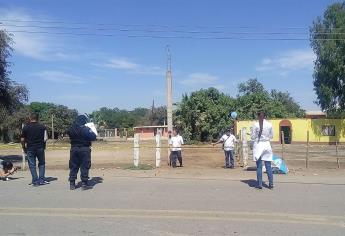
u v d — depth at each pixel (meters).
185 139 60.69
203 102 60.72
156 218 8.52
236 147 23.86
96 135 11.73
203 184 12.54
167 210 9.16
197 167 20.36
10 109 31.97
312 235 7.39
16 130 61.16
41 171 12.56
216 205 9.66
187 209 9.27
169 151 22.03
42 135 12.53
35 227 7.90
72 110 107.50
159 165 19.77
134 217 8.59
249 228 7.81
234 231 7.61
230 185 12.36
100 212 9.02
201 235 7.36
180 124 61.53
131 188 11.84
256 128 11.80
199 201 10.09
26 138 12.38
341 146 51.19
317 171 16.67
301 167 20.34
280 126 60.81
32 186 12.27
